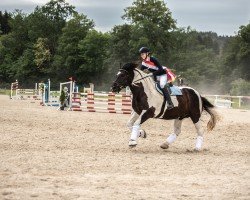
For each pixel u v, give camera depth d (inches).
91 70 3791.8
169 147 516.4
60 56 3983.8
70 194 263.9
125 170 352.8
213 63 4082.2
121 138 576.1
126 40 3440.0
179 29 3796.8
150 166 376.5
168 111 476.1
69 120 813.9
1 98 1989.4
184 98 486.9
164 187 294.2
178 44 3816.4
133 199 257.3
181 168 372.5
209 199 263.9
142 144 530.6
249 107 1691.7
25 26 4638.3
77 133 612.1
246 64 3560.5
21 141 507.2
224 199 265.1
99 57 3762.3
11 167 346.9
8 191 266.2
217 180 323.6
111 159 404.5
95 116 948.0
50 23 4429.1
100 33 3799.2
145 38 3243.1
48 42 4311.0
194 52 3988.7
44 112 1024.9
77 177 316.8
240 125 828.0
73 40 3924.7
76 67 3956.7
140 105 467.2
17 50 4601.4
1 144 476.7
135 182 307.0
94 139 554.6
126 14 3437.5
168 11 3412.9
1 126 666.2
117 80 458.9
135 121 484.7
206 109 512.4
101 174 331.9
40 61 4160.9
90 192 271.1
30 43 4507.9
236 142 583.5
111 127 714.2
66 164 368.2
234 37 3705.7
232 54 3656.5
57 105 1358.3
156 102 466.6
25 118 821.2
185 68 3619.6
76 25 3959.2
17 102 1556.3
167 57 3430.1
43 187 280.5
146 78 467.5
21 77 4311.0
